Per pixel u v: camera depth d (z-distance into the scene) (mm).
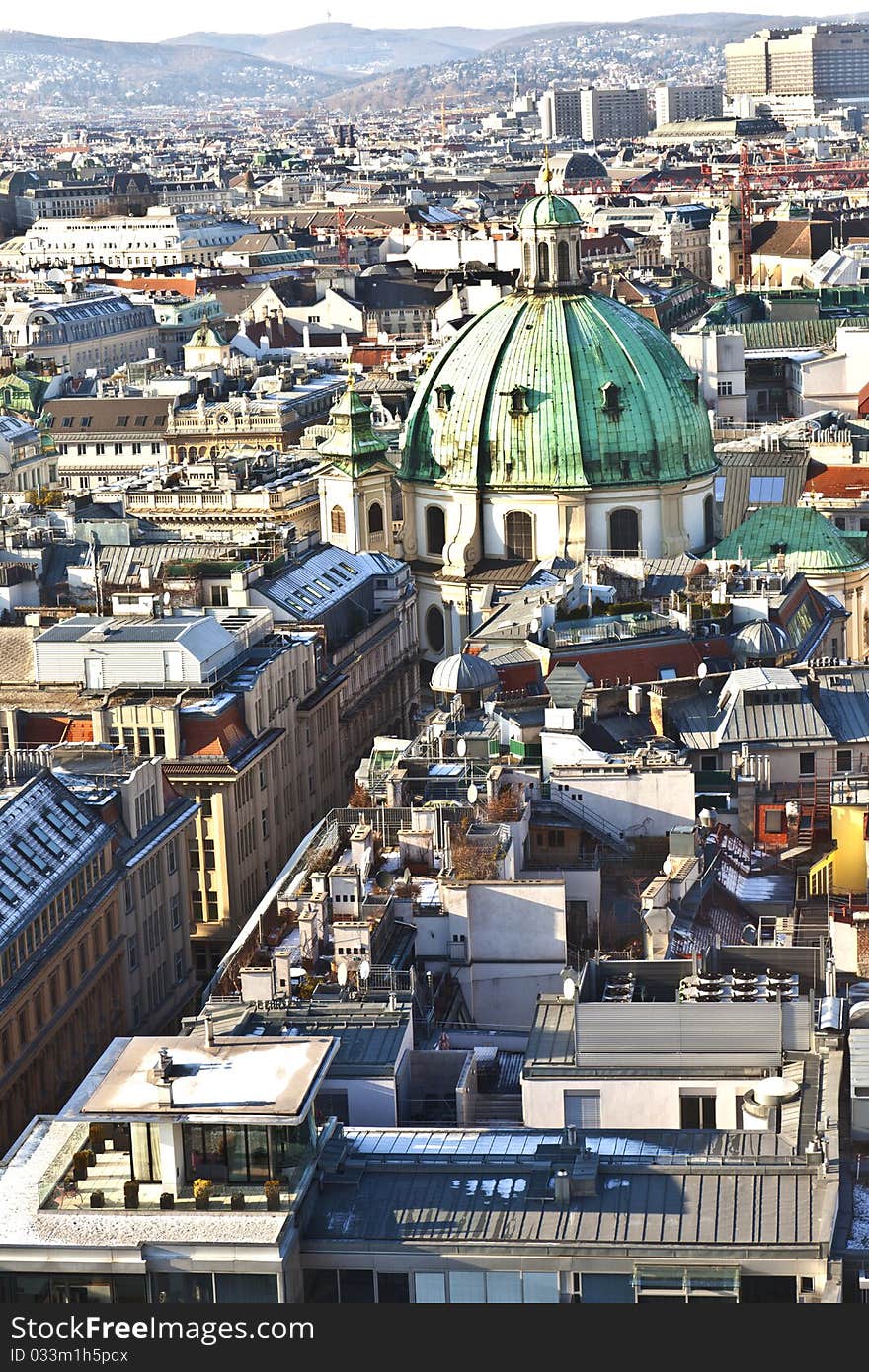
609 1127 157250
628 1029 156875
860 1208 138375
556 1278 136000
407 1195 141000
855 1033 155875
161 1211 137250
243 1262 134125
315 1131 145000
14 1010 199250
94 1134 144375
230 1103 140500
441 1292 137000
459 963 197125
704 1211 137375
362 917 196375
